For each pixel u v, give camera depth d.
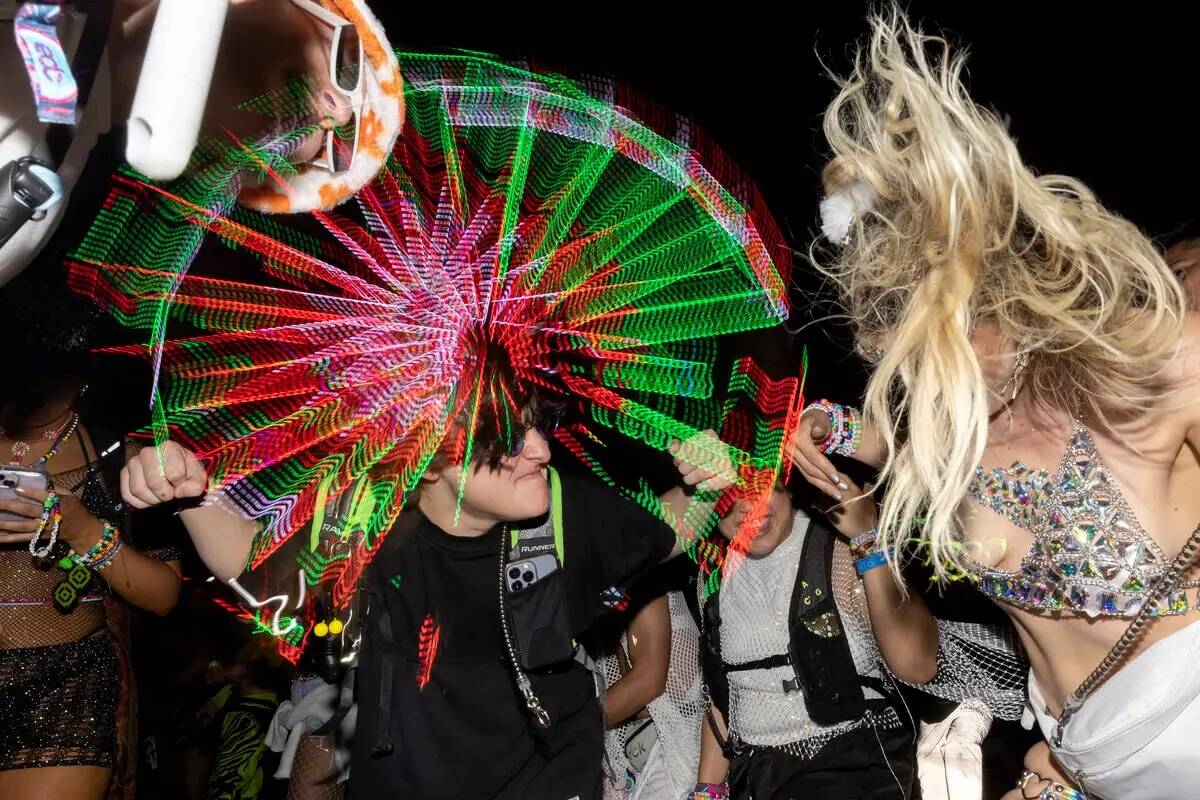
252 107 1.56
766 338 3.43
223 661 3.62
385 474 2.26
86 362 2.79
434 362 2.29
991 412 1.85
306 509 2.32
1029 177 1.70
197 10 1.02
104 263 2.87
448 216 3.11
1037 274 1.74
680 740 3.03
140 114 1.01
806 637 2.70
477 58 3.81
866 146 1.85
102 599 2.80
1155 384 1.66
